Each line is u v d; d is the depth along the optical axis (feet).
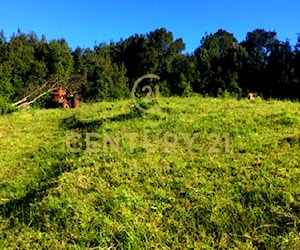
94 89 110.73
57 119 48.73
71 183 23.73
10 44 110.93
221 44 159.63
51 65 109.09
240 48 120.78
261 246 16.83
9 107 56.18
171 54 167.63
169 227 18.62
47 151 32.96
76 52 130.31
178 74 101.40
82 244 17.76
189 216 19.26
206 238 17.63
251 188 21.42
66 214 20.11
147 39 169.07
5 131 43.24
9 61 98.78
